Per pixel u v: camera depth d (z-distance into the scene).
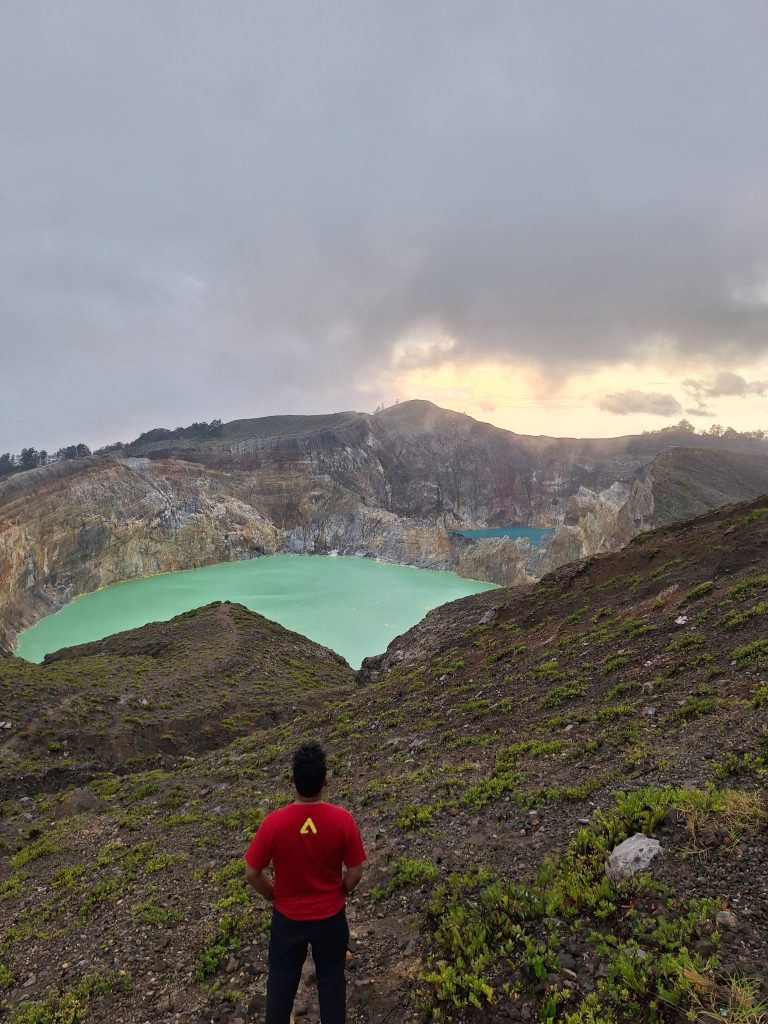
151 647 49.25
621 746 11.01
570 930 5.64
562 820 8.38
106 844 14.65
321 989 4.49
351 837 4.54
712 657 14.87
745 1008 4.09
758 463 172.38
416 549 186.25
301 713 34.28
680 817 6.81
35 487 138.38
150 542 158.25
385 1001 5.66
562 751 11.94
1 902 12.27
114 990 7.30
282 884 4.52
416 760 15.52
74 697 30.86
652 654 17.36
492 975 5.41
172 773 22.30
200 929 8.32
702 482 145.25
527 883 6.71
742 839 6.16
